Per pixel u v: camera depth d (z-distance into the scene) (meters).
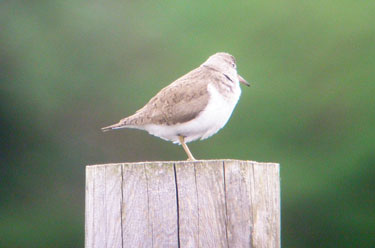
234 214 10.31
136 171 10.44
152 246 10.29
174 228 10.27
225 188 10.33
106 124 31.05
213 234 10.25
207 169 10.34
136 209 10.38
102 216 10.56
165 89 15.95
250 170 10.49
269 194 10.83
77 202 31.58
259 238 10.49
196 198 10.30
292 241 30.25
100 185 10.60
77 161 31.31
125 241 10.38
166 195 10.33
